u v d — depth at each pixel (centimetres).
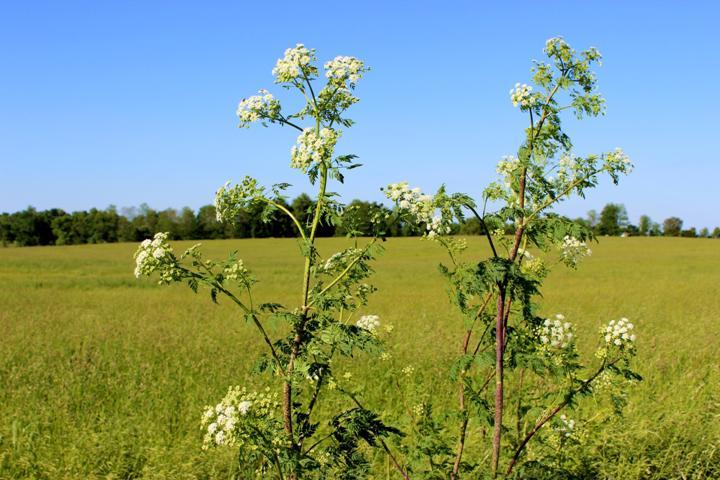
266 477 398
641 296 2356
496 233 478
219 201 404
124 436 700
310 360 386
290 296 2697
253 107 396
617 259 5000
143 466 618
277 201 421
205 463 604
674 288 2716
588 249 514
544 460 533
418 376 966
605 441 608
